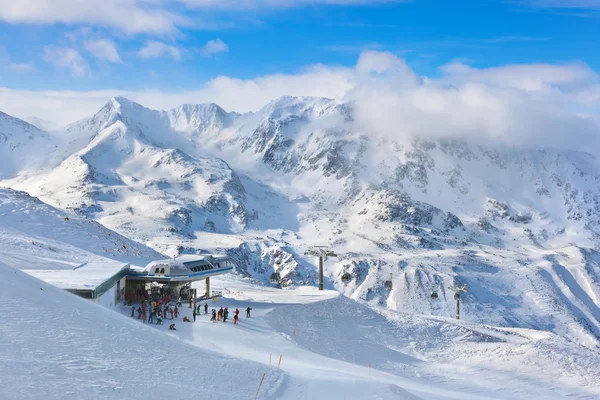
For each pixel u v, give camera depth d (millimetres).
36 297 28938
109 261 94875
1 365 19125
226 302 75062
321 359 50156
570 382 59188
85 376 20406
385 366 59625
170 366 25297
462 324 84000
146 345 27688
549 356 68062
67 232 112250
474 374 60781
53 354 21688
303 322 70438
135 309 62562
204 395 22391
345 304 82438
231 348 46062
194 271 74000
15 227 104312
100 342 25328
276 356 45781
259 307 73188
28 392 17484
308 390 28344
